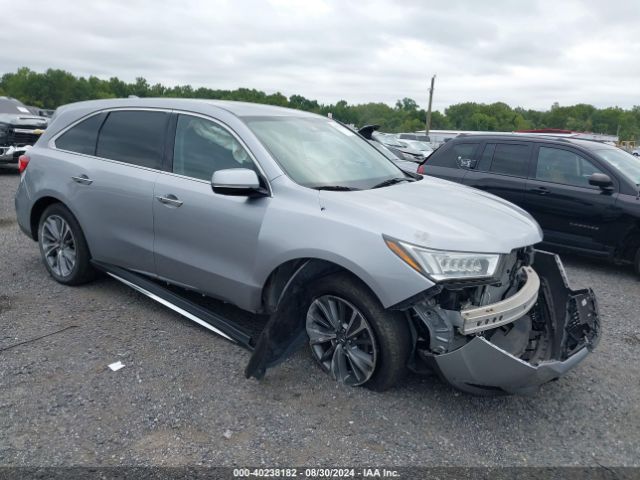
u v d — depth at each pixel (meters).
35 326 4.27
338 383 3.55
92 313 4.55
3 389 3.38
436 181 4.55
